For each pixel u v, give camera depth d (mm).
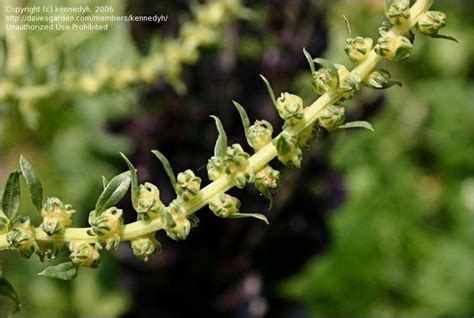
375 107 330
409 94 560
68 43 329
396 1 179
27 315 435
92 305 440
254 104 314
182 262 325
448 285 493
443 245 507
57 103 370
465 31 577
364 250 476
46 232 179
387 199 496
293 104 181
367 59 182
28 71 288
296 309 363
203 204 181
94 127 419
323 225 340
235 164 180
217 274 329
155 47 320
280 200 323
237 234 320
